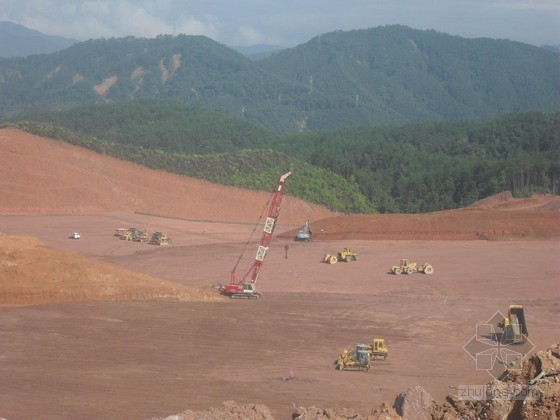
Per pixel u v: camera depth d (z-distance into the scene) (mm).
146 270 71062
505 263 72375
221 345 44750
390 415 15547
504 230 87875
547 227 88312
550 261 73125
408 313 53625
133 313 51625
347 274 68875
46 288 55562
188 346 44312
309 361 41969
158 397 35438
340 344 45562
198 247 84188
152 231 98688
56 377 38281
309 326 49625
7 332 46094
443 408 15508
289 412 33500
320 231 91812
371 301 57656
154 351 43188
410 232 89812
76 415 32875
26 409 33531
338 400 35312
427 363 41656
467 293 61094
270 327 49125
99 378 38250
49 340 44781
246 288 58469
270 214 64375
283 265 73062
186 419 16672
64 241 88375
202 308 53906
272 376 39094
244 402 34844
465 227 89312
